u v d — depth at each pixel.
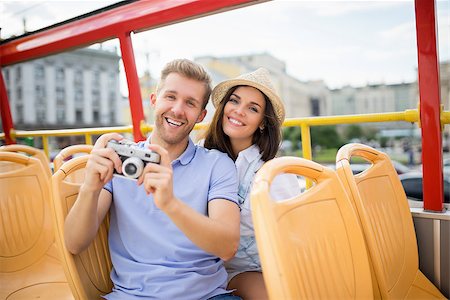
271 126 1.64
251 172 1.60
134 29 2.32
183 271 1.24
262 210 0.88
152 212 1.29
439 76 1.66
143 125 2.52
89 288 1.33
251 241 1.56
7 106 3.37
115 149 1.09
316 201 1.09
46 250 1.89
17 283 1.68
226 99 1.62
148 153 1.04
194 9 2.05
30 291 1.61
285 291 0.83
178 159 1.36
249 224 1.55
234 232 1.21
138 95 2.51
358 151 1.50
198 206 1.31
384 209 1.51
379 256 1.29
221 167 1.37
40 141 5.10
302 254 0.97
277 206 0.95
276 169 0.99
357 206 1.28
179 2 2.09
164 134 1.34
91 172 1.12
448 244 1.66
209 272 1.30
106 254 1.47
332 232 1.10
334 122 1.90
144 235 1.29
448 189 1.93
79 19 2.57
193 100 1.33
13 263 1.76
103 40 2.51
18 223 1.81
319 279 0.99
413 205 1.85
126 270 1.29
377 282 1.27
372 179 1.52
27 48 2.86
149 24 2.25
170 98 1.33
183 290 1.21
